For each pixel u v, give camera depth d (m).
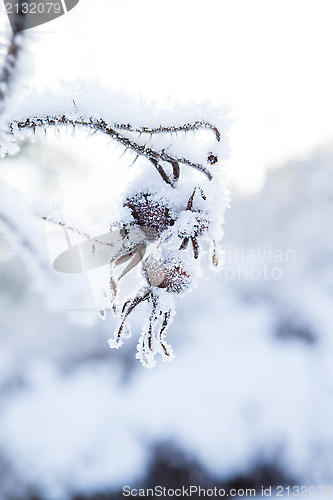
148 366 0.30
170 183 0.30
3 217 0.33
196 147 0.29
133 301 0.31
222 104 0.29
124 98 0.29
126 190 0.30
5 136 0.29
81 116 0.29
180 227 0.30
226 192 0.30
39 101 0.29
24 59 0.29
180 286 0.30
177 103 0.29
